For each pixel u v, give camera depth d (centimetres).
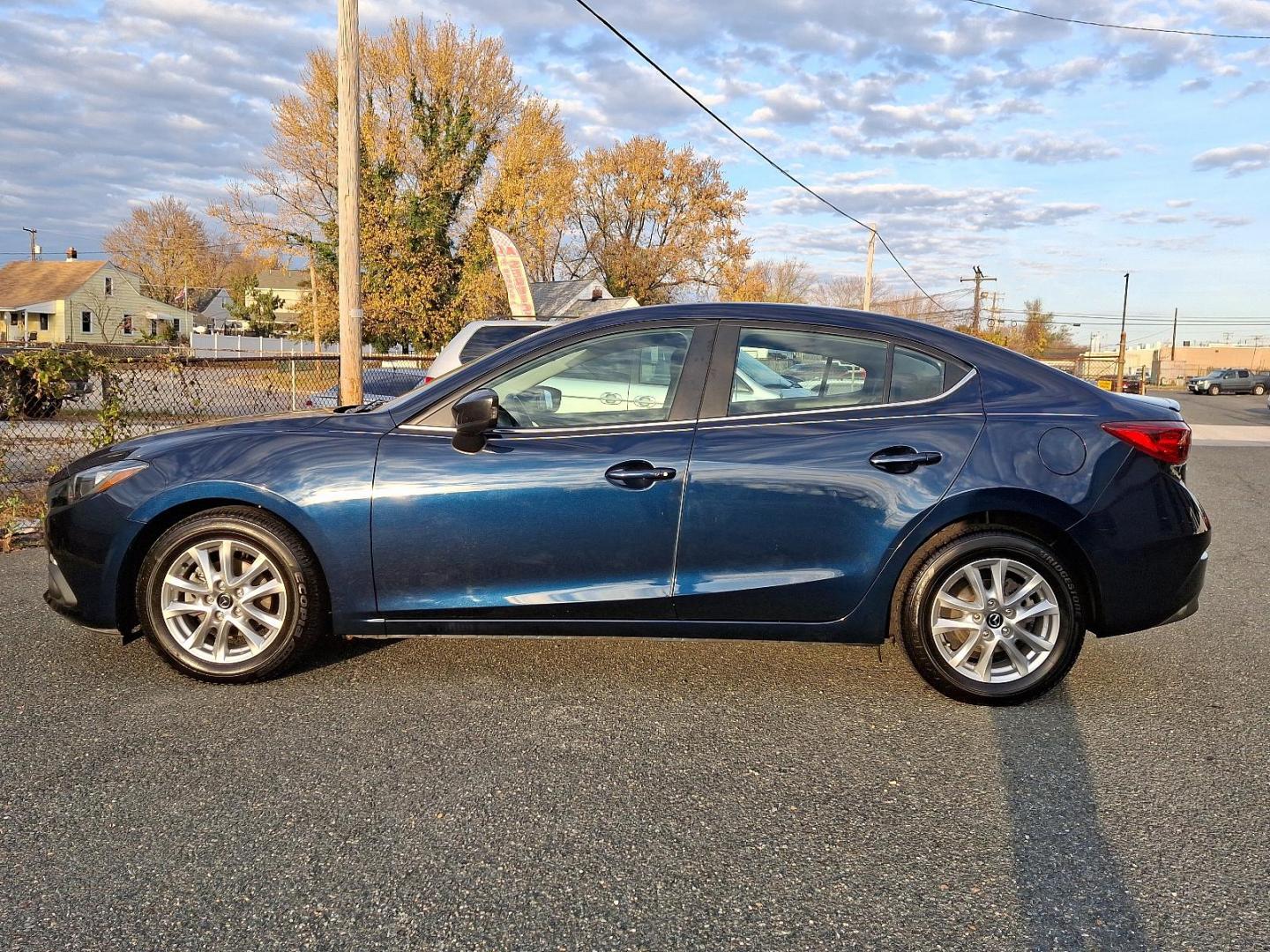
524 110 3412
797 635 353
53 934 206
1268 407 3428
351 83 991
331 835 252
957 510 341
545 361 366
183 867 234
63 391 700
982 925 214
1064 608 346
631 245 5269
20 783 279
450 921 214
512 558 350
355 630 358
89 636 424
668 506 345
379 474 351
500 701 351
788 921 215
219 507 360
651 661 400
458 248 3472
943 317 6700
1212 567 617
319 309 3403
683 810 269
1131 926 214
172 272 8244
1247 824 263
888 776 293
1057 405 355
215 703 344
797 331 364
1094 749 314
